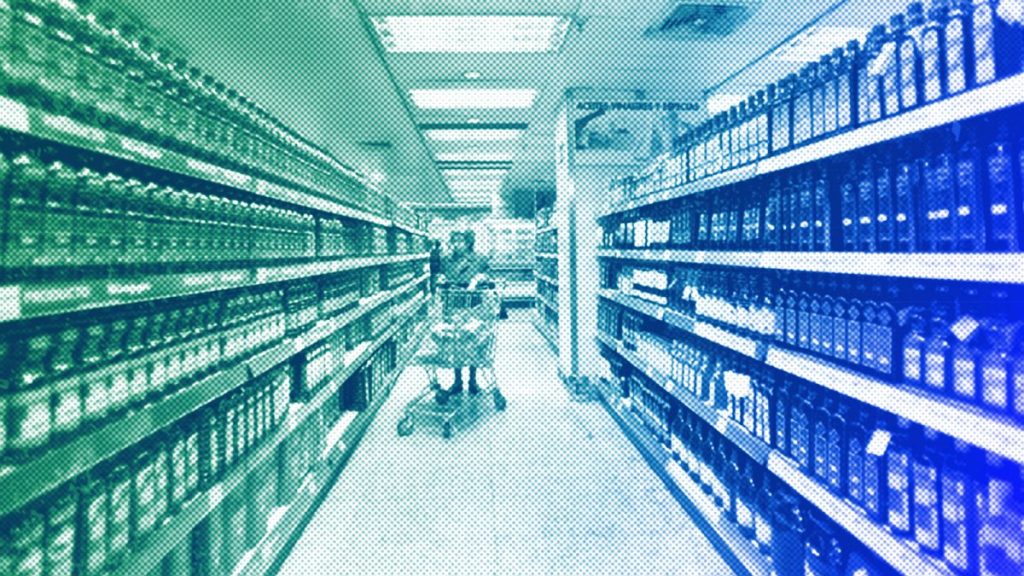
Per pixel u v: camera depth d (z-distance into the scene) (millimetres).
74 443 1255
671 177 3559
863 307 1851
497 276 14961
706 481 2980
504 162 10188
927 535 1581
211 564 1973
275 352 2475
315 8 3801
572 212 5707
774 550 2203
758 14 4000
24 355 1225
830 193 2020
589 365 5750
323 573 2578
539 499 3322
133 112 1562
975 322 1410
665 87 5645
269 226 2555
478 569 2596
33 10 1249
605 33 4324
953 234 1483
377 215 5551
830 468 1972
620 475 3670
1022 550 1360
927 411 1474
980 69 1404
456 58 4816
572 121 5688
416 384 6531
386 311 5891
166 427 1786
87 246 1370
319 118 6727
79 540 1374
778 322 2326
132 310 1622
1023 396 1310
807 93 2125
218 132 2061
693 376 3197
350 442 3947
